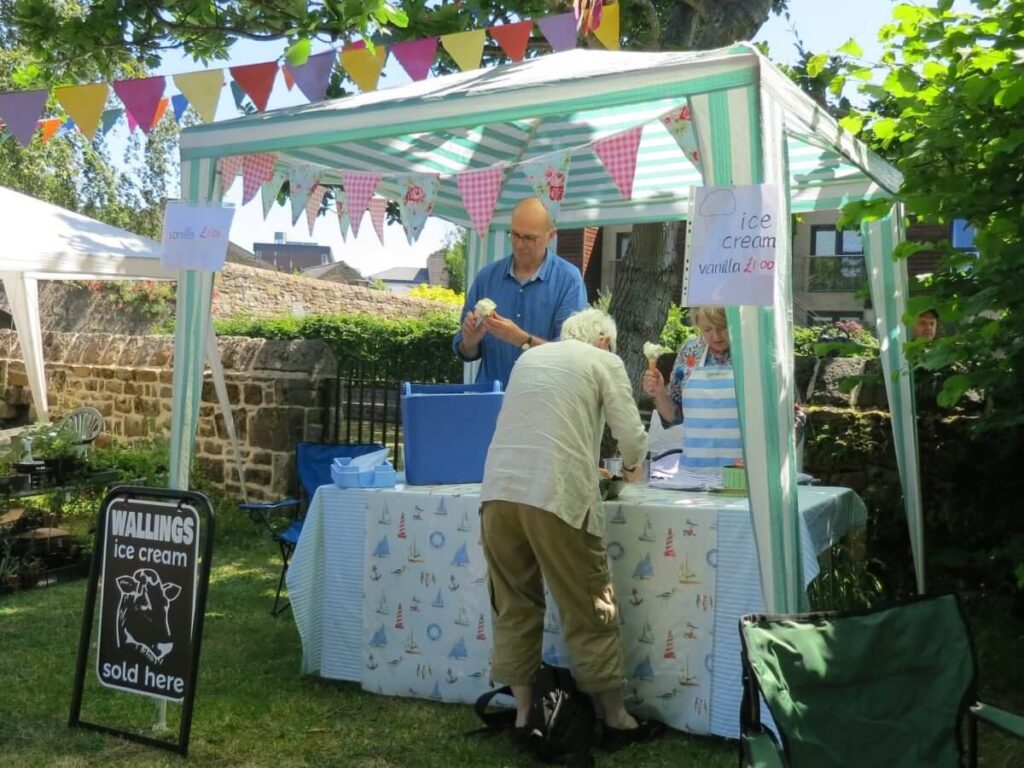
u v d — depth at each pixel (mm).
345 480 4379
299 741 3801
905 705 2645
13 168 17812
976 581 5594
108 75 6633
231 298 20656
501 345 4941
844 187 5637
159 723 3891
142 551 3756
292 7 5539
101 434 9953
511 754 3678
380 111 3689
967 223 3934
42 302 18297
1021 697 4379
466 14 6176
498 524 3611
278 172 4883
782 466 3193
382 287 34031
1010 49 3859
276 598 5617
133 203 22656
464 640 4129
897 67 4371
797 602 3213
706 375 4414
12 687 4387
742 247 3014
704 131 3158
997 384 4035
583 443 3570
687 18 7230
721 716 3701
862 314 20266
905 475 5078
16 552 6570
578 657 3656
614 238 19969
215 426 8648
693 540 3773
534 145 5863
